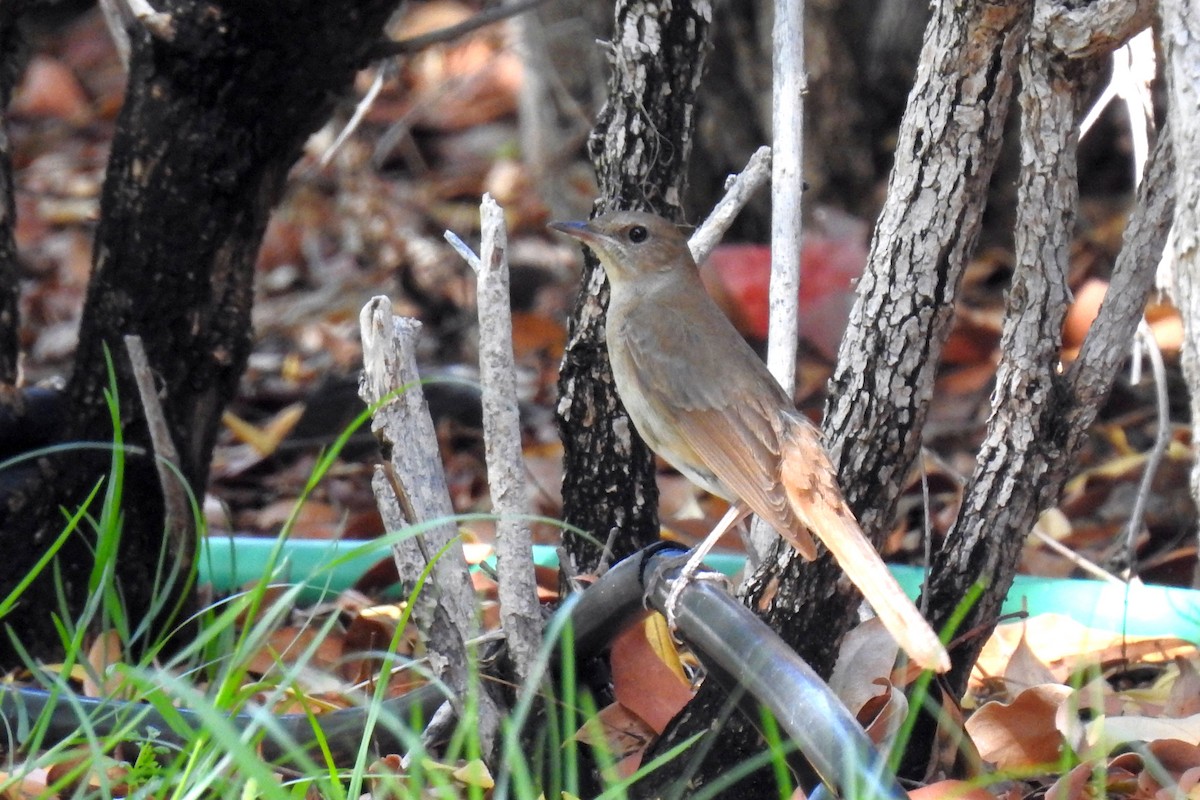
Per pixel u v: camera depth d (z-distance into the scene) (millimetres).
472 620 7918
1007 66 7379
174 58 10031
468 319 19031
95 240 10562
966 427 15758
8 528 10633
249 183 10445
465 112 26391
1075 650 10289
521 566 7969
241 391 18375
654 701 8305
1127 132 19062
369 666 10102
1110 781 8133
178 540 10188
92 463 10602
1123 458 14664
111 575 9109
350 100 12609
